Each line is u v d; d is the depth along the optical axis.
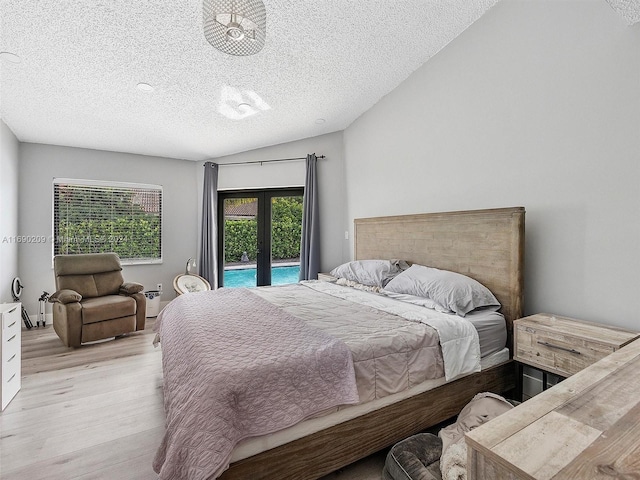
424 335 1.74
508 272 2.22
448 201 2.89
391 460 1.43
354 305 2.37
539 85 2.19
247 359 1.34
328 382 1.39
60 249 4.19
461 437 1.44
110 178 4.47
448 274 2.42
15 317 2.29
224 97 3.28
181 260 4.97
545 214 2.18
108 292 3.87
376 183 3.85
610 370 1.05
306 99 3.53
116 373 2.68
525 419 0.76
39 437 1.82
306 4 2.21
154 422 1.98
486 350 2.01
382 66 3.09
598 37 1.89
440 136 2.96
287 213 4.87
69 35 2.23
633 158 1.77
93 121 3.54
